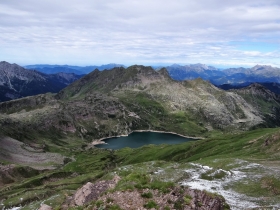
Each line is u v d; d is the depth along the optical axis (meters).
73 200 40.88
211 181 69.75
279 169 73.69
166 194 30.17
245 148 144.00
